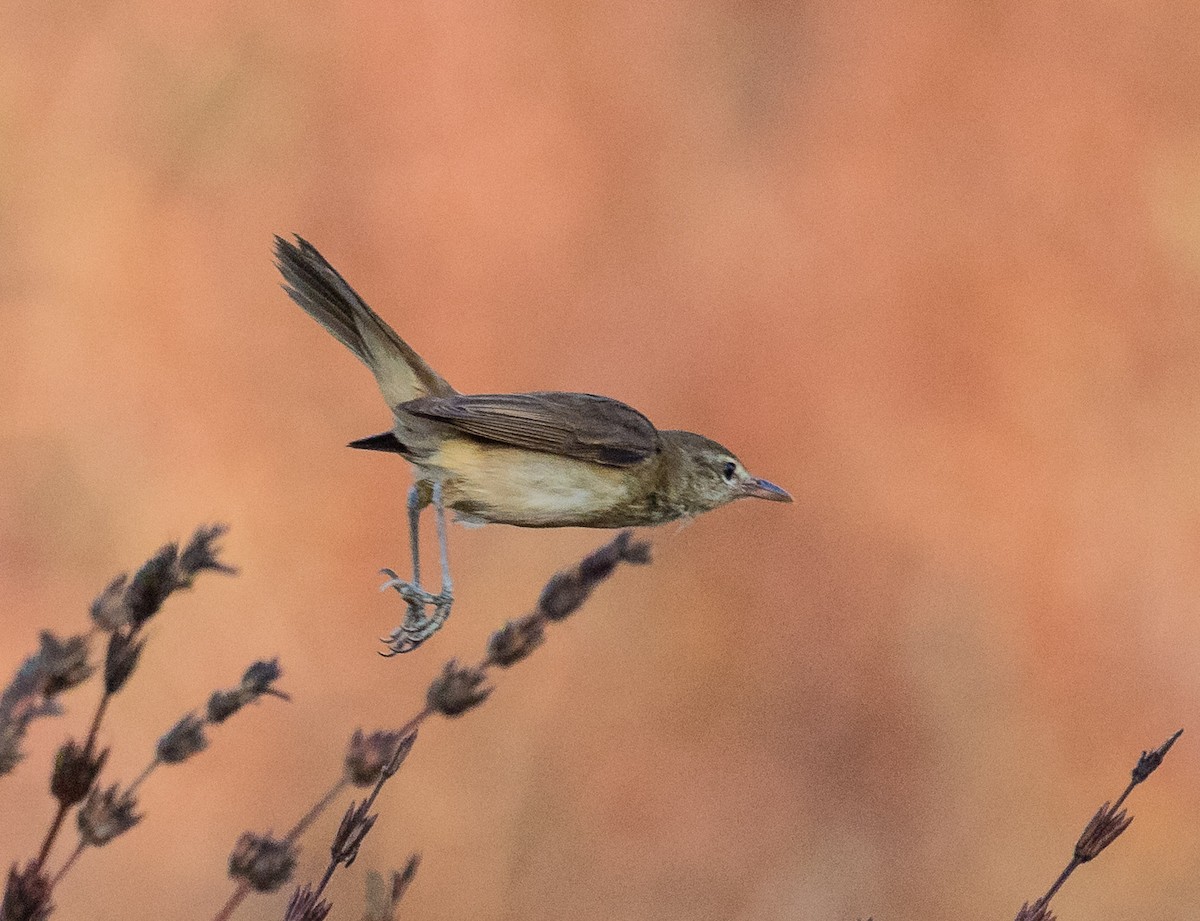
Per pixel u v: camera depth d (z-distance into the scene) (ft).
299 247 23.00
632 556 14.52
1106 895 40.70
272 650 41.93
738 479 25.85
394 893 11.94
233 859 12.71
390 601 43.57
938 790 42.60
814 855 40.45
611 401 23.94
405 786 37.81
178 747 12.73
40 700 11.98
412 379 23.00
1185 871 41.57
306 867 35.09
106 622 12.37
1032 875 41.09
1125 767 44.09
